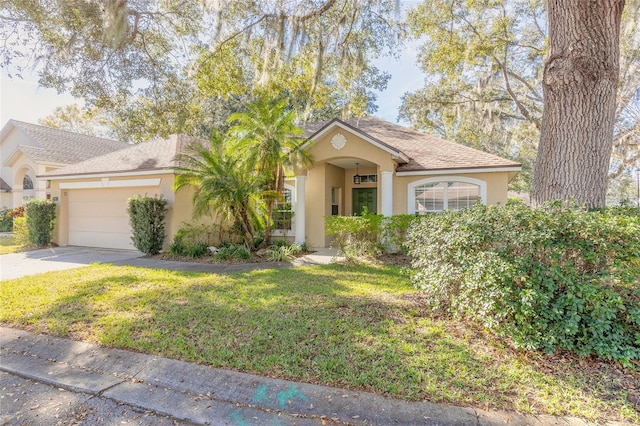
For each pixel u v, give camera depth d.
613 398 3.08
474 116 19.75
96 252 12.38
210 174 10.29
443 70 15.84
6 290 6.73
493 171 11.29
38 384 3.60
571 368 3.58
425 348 3.99
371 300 5.91
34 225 13.71
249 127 10.80
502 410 2.91
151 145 14.90
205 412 3.04
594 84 5.49
